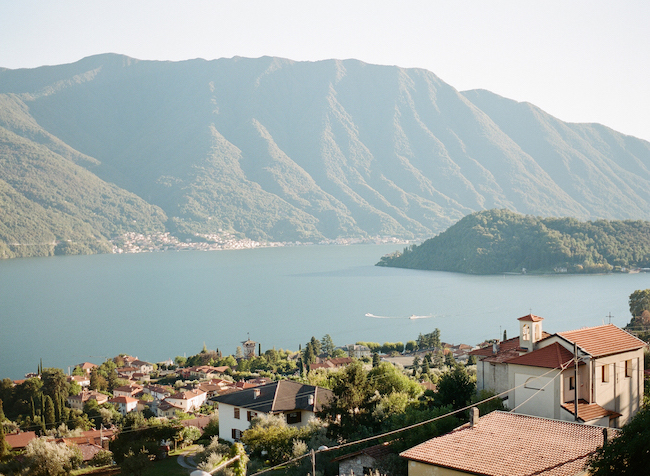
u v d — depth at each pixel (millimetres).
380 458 38969
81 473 62062
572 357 40781
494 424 34469
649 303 156500
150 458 61250
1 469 61531
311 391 64625
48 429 104375
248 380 159875
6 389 130125
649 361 58812
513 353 46344
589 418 38875
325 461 43531
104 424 115500
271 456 49594
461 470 29531
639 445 25094
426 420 41469
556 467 28609
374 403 51656
